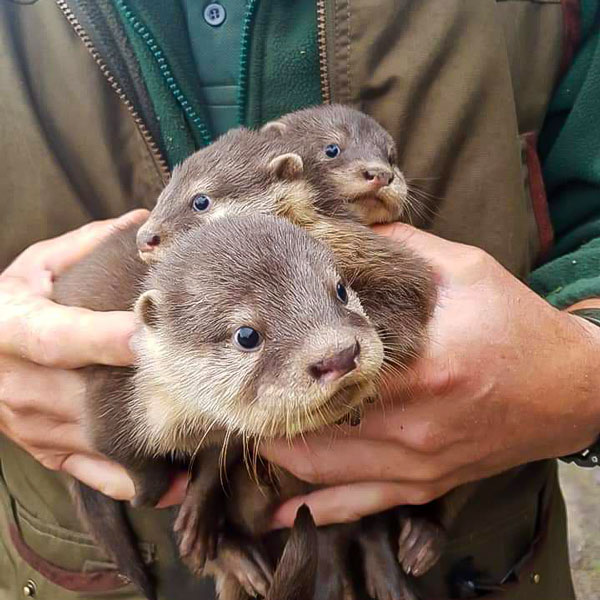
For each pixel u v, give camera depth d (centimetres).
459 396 29
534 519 41
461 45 36
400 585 36
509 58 38
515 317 30
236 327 27
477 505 38
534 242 40
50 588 40
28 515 41
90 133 38
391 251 32
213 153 38
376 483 32
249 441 32
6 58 37
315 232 35
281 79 38
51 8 37
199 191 37
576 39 39
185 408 31
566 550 47
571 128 40
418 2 37
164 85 37
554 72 39
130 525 38
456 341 29
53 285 36
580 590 66
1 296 34
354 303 29
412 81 37
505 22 38
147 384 31
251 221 31
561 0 38
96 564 39
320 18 36
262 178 38
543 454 32
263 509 35
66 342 30
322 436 30
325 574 36
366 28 36
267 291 28
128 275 35
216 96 39
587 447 34
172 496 35
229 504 36
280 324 27
